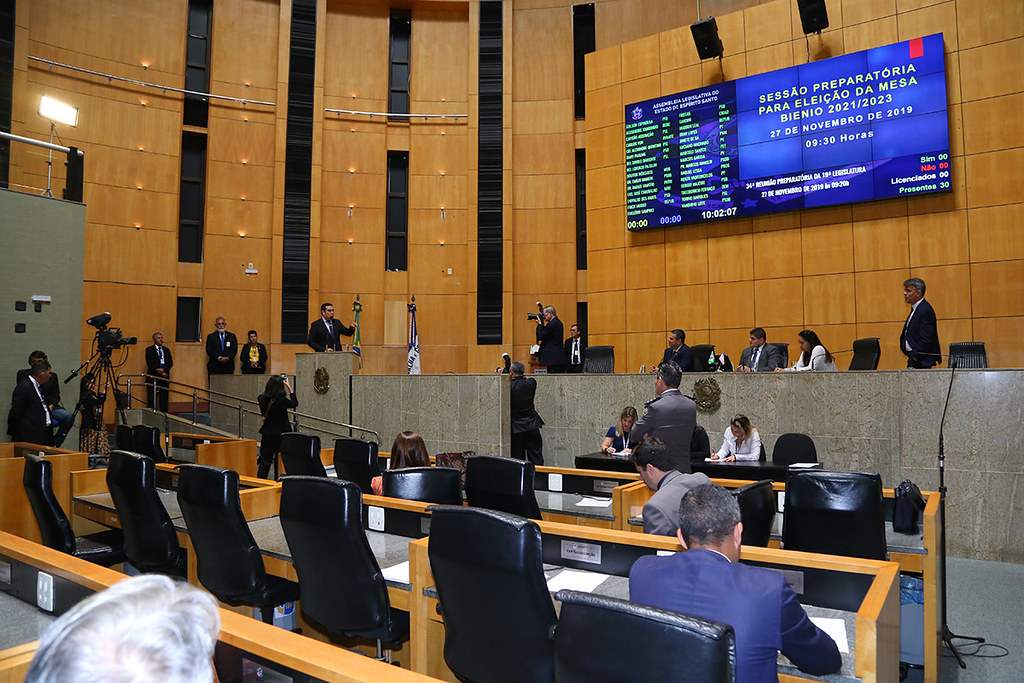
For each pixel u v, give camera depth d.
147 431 6.06
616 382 8.80
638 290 11.46
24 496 5.12
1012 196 8.76
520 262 13.13
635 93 11.70
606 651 1.41
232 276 12.70
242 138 12.94
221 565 3.21
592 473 4.85
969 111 9.04
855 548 3.28
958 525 5.94
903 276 9.39
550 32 13.39
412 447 4.53
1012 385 5.81
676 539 2.70
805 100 9.87
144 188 12.15
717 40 10.48
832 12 10.04
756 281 10.47
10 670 1.51
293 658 1.64
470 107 13.40
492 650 2.26
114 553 4.14
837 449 7.25
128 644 0.71
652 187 11.12
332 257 13.21
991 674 3.61
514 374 8.76
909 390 6.21
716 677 1.30
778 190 10.05
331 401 10.11
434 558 2.32
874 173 9.38
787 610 1.83
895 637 2.24
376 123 13.55
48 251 7.44
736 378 7.81
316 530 2.71
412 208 13.52
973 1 9.09
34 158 10.92
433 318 13.34
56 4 11.46
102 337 7.98
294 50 13.14
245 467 7.48
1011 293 8.70
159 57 12.40
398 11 13.82
